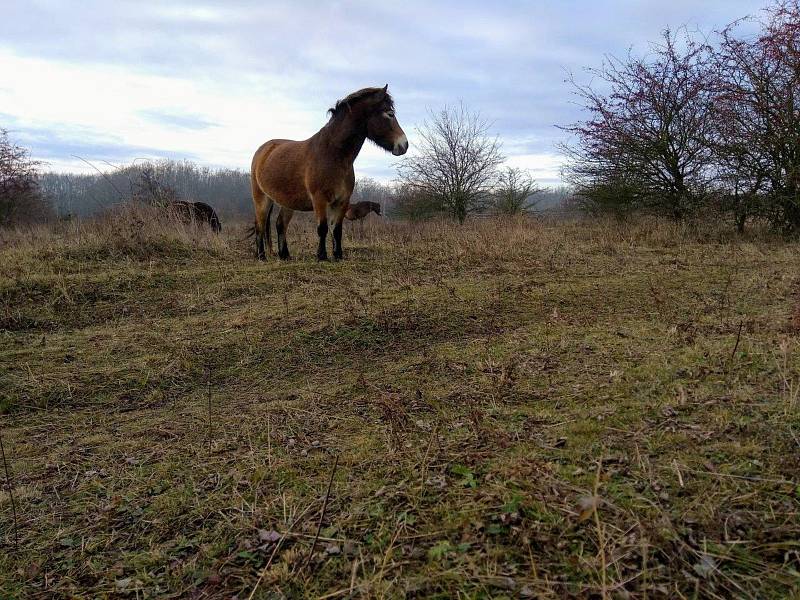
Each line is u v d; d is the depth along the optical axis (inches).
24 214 985.5
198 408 144.9
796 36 387.2
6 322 212.2
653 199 526.0
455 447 106.4
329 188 293.3
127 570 82.3
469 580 69.7
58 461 118.6
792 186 416.2
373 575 72.6
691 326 175.9
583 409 118.4
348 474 100.7
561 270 292.8
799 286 227.5
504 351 165.2
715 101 445.7
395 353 175.8
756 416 105.3
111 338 197.6
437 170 879.1
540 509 81.4
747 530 73.9
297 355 178.7
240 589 74.4
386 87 281.1
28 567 84.2
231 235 503.2
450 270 290.5
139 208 376.2
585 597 65.1
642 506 79.7
